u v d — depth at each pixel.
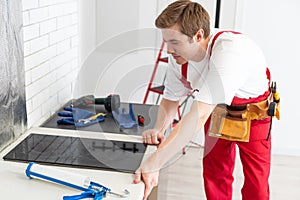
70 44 2.34
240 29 3.21
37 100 1.89
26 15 1.73
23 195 1.20
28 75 1.78
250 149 2.01
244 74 1.64
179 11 1.51
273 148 3.48
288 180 3.05
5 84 1.54
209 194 2.21
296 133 3.42
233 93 1.55
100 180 1.32
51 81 2.05
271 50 3.25
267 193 2.11
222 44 1.63
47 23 1.96
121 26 3.13
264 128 1.98
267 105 1.93
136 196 1.22
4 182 1.28
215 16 3.16
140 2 3.10
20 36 1.64
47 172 1.27
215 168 2.16
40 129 1.79
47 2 1.95
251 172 2.05
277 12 3.16
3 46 1.50
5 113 1.56
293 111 3.37
